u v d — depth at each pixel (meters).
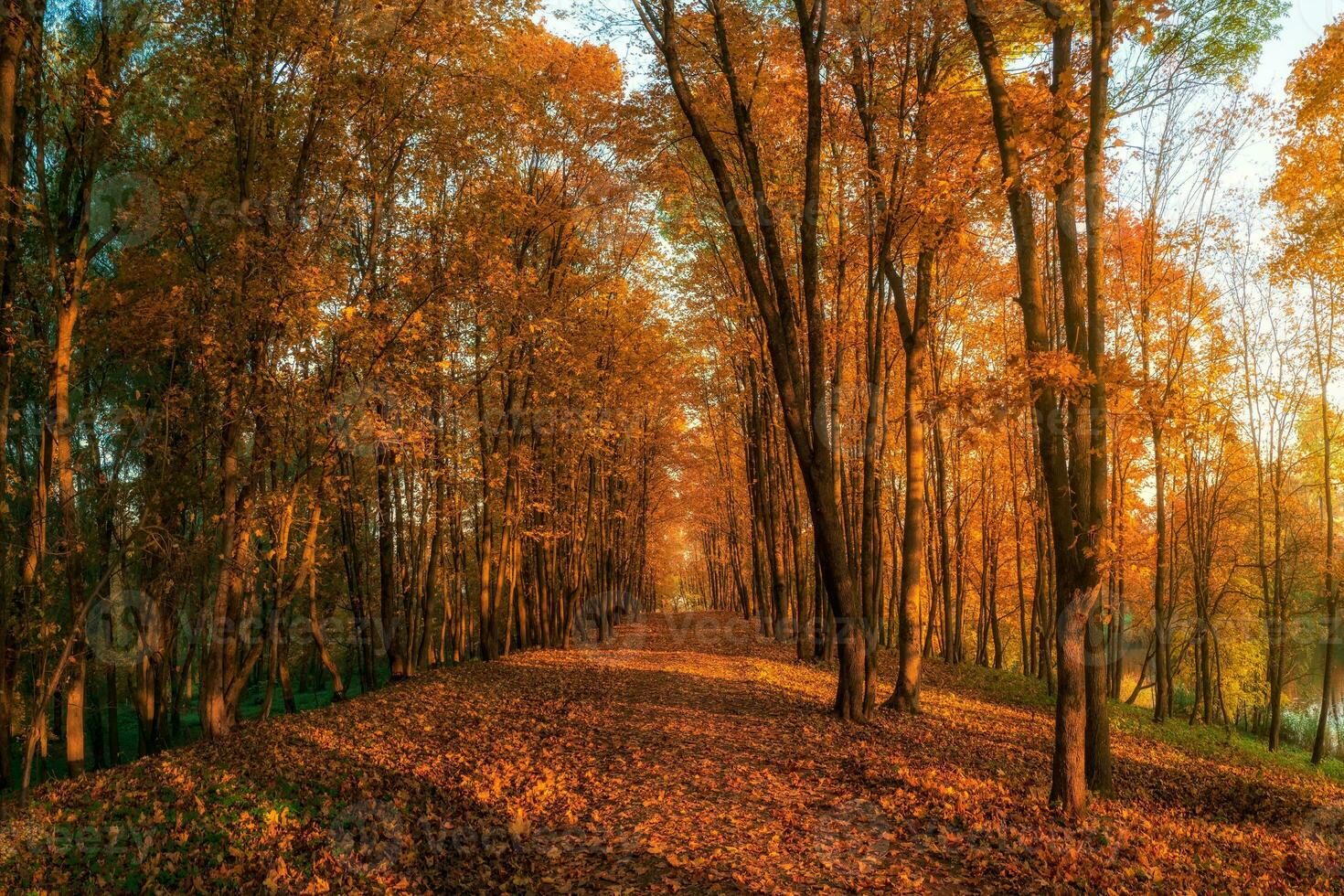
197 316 10.98
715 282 24.33
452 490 16.19
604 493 30.61
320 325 10.16
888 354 19.72
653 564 59.16
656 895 5.72
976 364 24.34
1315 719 33.03
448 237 12.86
